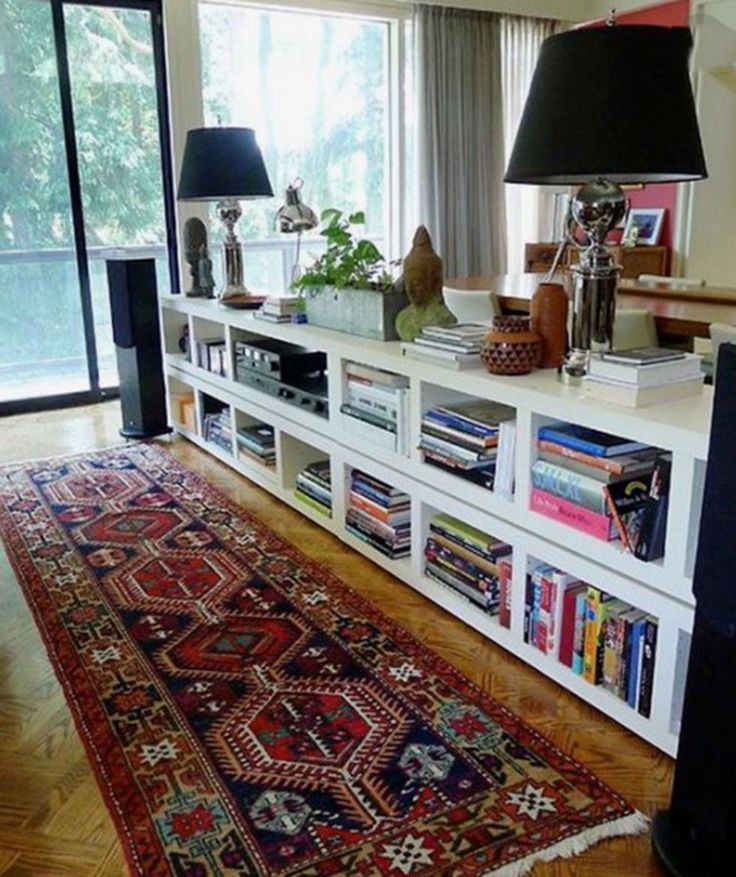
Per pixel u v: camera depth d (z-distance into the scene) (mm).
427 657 2193
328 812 1626
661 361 1833
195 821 1605
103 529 3078
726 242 5875
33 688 2078
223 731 1889
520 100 6047
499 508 2150
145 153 5047
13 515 3213
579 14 6141
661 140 1770
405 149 5812
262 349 3369
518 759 1784
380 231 5992
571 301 2113
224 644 2268
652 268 5699
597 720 1923
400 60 5629
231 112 5238
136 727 1909
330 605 2486
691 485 1632
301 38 5352
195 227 4152
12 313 4883
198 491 3490
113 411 4906
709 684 1334
